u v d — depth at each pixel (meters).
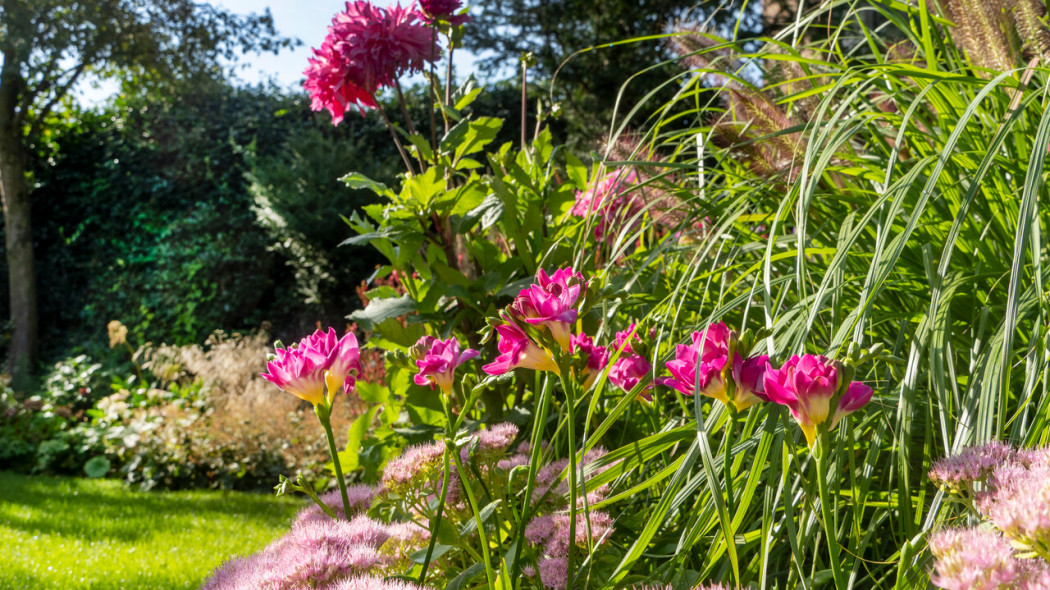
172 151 10.07
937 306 1.08
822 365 0.77
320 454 5.46
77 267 10.03
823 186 1.80
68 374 8.02
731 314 1.66
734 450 1.06
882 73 1.33
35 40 9.63
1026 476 0.77
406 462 1.22
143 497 5.26
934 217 1.54
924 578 0.88
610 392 1.71
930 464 1.07
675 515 1.17
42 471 6.44
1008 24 1.60
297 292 9.80
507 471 1.31
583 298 0.99
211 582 1.16
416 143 2.21
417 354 1.18
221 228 9.89
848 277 1.54
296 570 0.98
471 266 2.48
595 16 10.08
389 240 2.28
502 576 0.93
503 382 2.05
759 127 1.78
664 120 1.84
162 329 9.48
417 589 0.97
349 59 2.21
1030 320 1.33
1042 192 1.41
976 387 1.07
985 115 1.64
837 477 1.02
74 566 3.38
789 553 1.21
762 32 8.23
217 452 5.74
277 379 1.15
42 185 10.23
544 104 2.51
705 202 1.70
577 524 1.14
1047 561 0.66
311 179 9.23
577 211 2.30
